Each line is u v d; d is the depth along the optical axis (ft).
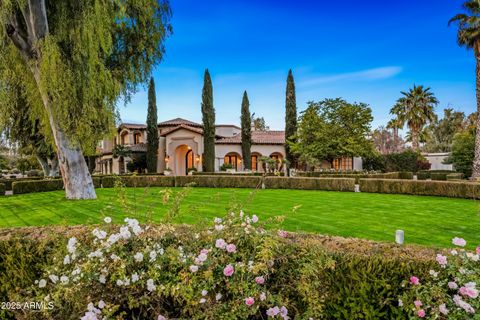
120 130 101.04
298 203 34.22
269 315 6.95
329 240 8.80
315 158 80.74
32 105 37.78
